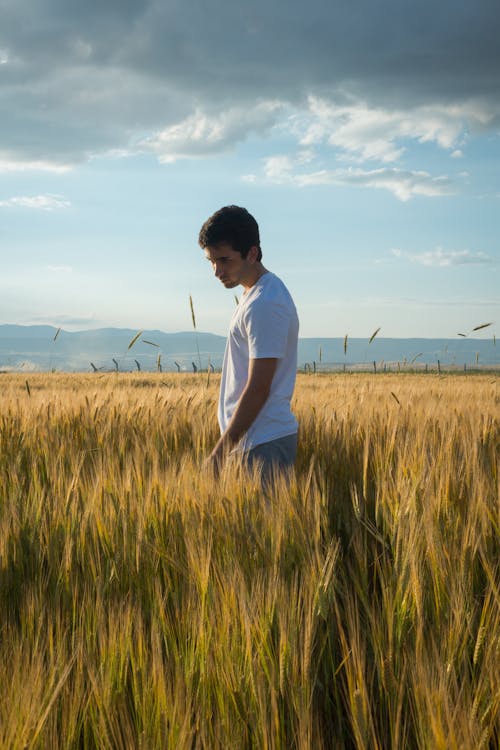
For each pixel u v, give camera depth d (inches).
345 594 74.1
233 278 103.0
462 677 59.6
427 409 187.3
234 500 85.2
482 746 49.9
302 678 56.5
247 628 59.3
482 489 90.1
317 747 53.5
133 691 57.8
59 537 87.0
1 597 78.7
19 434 150.1
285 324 98.9
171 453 141.0
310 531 80.0
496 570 75.7
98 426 162.9
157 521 86.6
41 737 50.5
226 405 108.0
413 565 68.4
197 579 69.5
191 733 50.8
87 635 65.7
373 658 66.5
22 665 59.1
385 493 90.7
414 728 55.4
